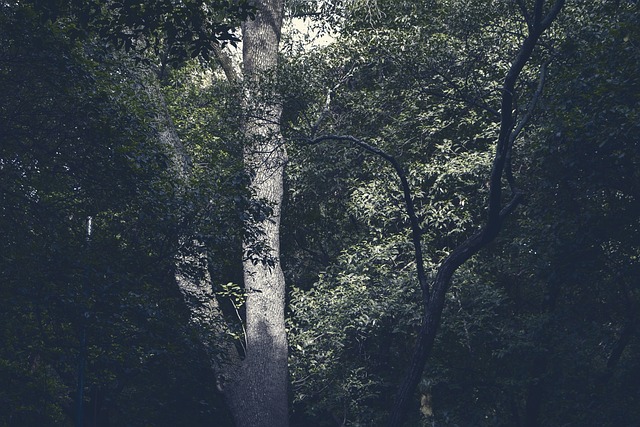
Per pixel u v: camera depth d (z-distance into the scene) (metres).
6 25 13.52
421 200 22.27
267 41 23.81
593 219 17.66
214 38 11.81
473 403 21.84
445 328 20.89
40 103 14.74
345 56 21.42
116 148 14.83
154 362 19.20
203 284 20.06
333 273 23.73
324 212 25.30
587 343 19.80
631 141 15.50
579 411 20.08
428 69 19.50
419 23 21.89
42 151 14.88
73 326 15.23
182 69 27.05
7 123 14.32
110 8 11.97
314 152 22.66
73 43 14.23
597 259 18.09
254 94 21.44
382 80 21.67
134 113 16.34
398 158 22.58
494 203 13.96
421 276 14.77
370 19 22.91
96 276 14.66
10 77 14.15
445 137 23.22
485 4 18.67
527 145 19.59
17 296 14.27
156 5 11.63
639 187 17.08
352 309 21.62
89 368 18.33
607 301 21.52
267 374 22.20
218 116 25.19
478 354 21.81
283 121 23.81
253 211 17.59
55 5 12.10
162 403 25.22
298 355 23.66
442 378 21.25
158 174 16.20
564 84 16.06
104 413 26.56
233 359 22.11
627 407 19.64
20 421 21.56
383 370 24.23
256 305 22.61
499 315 21.70
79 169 15.15
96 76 15.71
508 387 20.88
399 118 22.38
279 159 22.09
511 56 19.14
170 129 21.58
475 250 14.30
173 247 17.66
